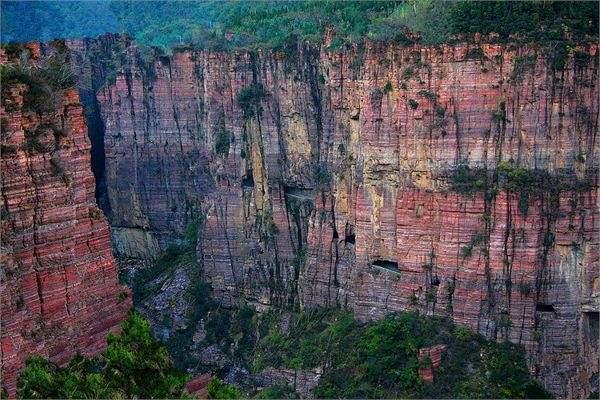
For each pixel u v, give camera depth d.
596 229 69.88
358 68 81.56
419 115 74.25
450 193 72.69
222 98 98.44
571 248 70.00
